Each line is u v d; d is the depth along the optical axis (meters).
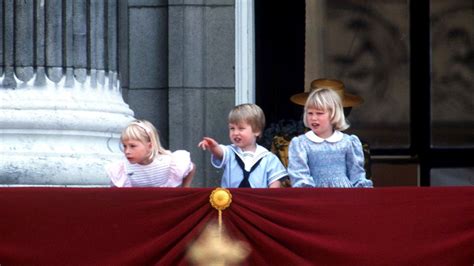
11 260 34.44
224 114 45.22
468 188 34.44
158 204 34.34
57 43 39.62
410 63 48.91
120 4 43.75
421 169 48.78
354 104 45.22
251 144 37.81
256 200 34.38
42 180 38.62
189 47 45.09
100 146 39.62
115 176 36.50
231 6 45.31
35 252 34.44
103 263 34.38
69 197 34.44
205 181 44.81
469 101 49.16
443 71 49.06
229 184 37.62
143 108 45.16
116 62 40.94
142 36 45.22
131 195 34.41
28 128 39.09
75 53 39.84
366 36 48.50
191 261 34.41
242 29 45.31
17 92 39.41
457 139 48.97
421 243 34.41
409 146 48.72
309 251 34.34
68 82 39.75
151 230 34.38
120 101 40.94
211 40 45.22
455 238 34.41
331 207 34.38
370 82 48.53
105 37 40.44
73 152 39.09
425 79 48.91
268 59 46.66
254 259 34.41
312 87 44.47
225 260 34.34
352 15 48.25
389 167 48.78
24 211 34.44
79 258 34.44
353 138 36.88
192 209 34.34
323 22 47.97
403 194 34.44
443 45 49.00
